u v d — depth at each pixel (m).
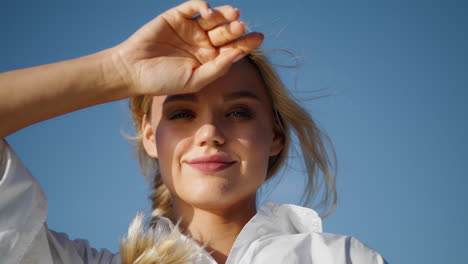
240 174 0.66
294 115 0.80
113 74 0.59
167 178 0.67
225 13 0.57
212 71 0.58
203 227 0.69
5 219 0.57
